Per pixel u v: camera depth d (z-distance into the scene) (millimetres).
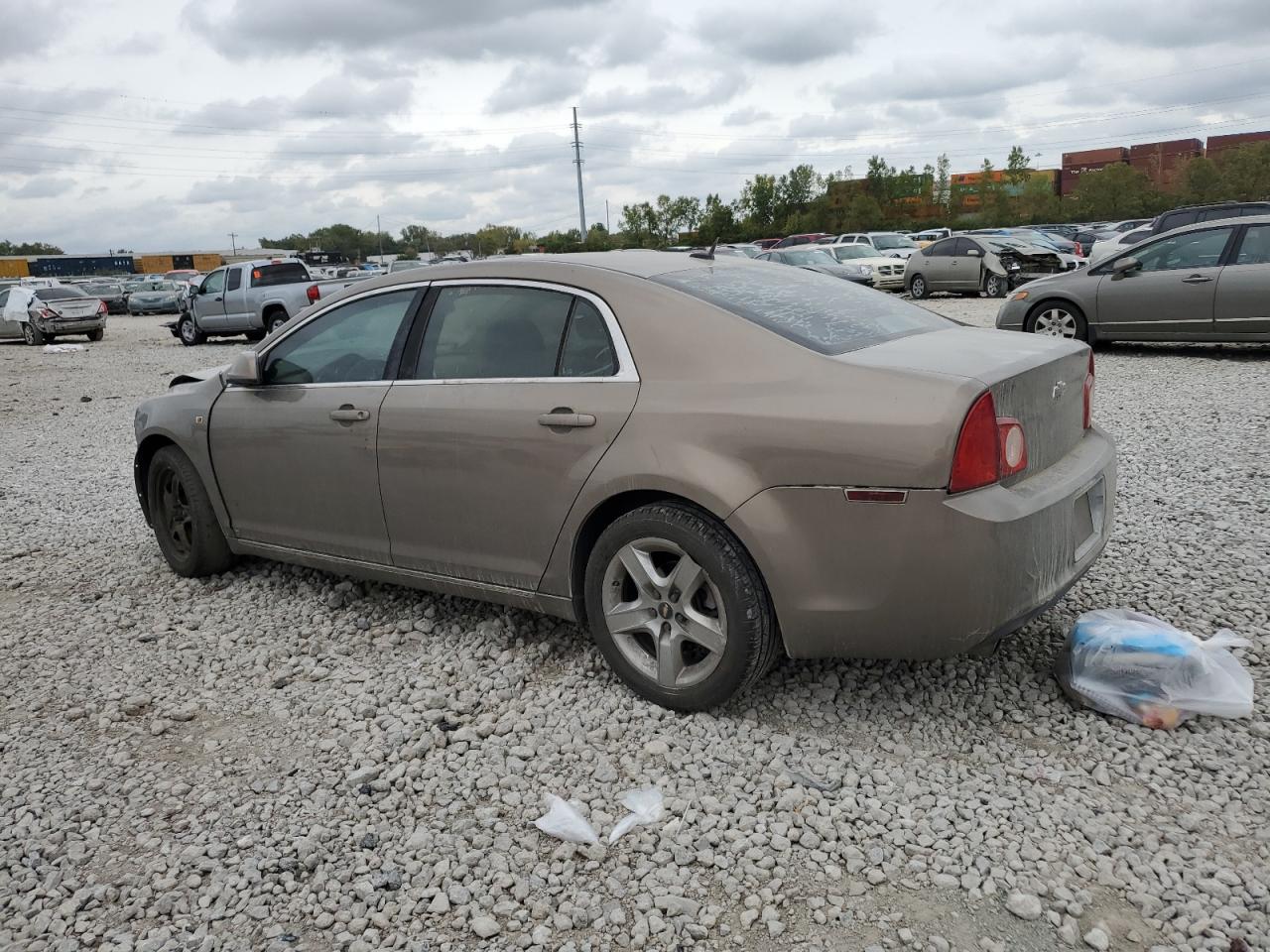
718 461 3207
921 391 2982
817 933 2457
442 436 3877
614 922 2527
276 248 152750
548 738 3424
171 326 23000
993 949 2371
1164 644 3342
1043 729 3334
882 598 3041
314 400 4363
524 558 3771
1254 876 2572
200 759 3414
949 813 2881
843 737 3322
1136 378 10148
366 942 2502
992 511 2945
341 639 4348
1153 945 2361
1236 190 79875
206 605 4852
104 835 2988
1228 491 5895
